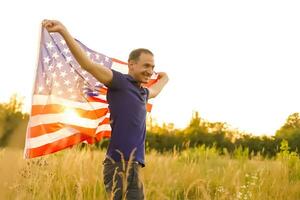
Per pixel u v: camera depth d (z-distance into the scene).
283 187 8.41
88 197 5.88
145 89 4.69
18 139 4.50
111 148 4.41
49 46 4.81
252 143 33.78
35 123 4.77
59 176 6.80
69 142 5.01
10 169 4.97
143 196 4.45
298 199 8.09
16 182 5.03
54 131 4.89
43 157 6.41
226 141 38.12
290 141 31.48
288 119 34.78
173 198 6.20
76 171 7.21
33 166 6.02
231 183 7.73
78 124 5.03
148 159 9.83
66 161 7.52
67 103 4.96
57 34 4.80
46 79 4.84
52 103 4.89
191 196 7.08
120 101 4.40
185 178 8.32
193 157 12.62
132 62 4.55
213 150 15.67
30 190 5.35
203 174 9.43
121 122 4.38
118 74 4.41
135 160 4.37
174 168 9.05
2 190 4.84
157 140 36.41
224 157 13.59
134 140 4.40
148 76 4.55
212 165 11.43
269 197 7.51
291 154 11.27
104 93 5.07
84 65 4.21
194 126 40.34
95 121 5.10
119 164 4.34
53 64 4.85
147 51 4.55
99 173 7.48
